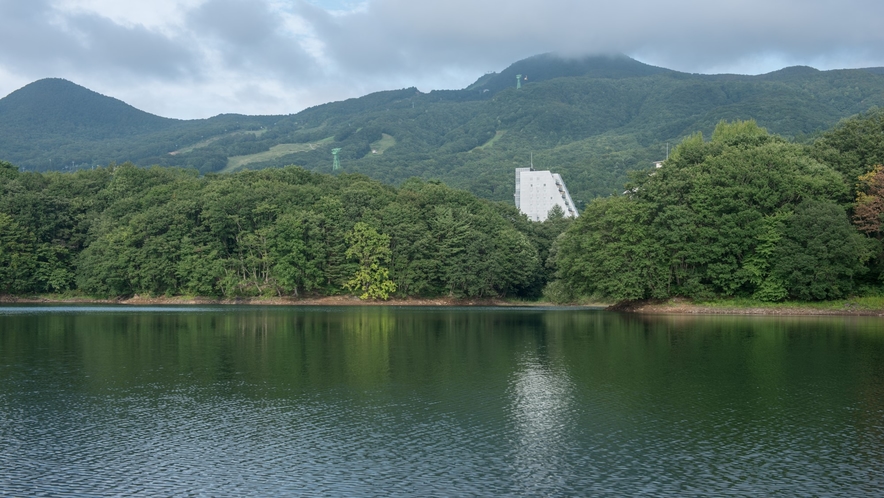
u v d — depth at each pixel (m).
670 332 74.94
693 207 100.69
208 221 145.12
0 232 141.38
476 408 38.50
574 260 113.50
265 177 169.75
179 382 45.75
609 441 32.38
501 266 150.62
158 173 173.75
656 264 102.44
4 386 44.41
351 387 44.09
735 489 26.44
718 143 114.38
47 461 29.52
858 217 97.50
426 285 149.62
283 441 32.25
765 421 35.69
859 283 101.38
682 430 34.12
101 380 46.41
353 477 27.62
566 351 60.09
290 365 52.62
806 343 64.00
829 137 112.06
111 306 131.75
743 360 54.28
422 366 52.16
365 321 95.06
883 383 44.91
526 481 27.22
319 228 147.12
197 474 27.97
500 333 76.44
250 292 146.12
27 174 160.88
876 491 26.20
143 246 141.50
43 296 148.50
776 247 96.25
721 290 103.75
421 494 25.86
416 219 152.50
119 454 30.42
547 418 36.28
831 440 32.44
